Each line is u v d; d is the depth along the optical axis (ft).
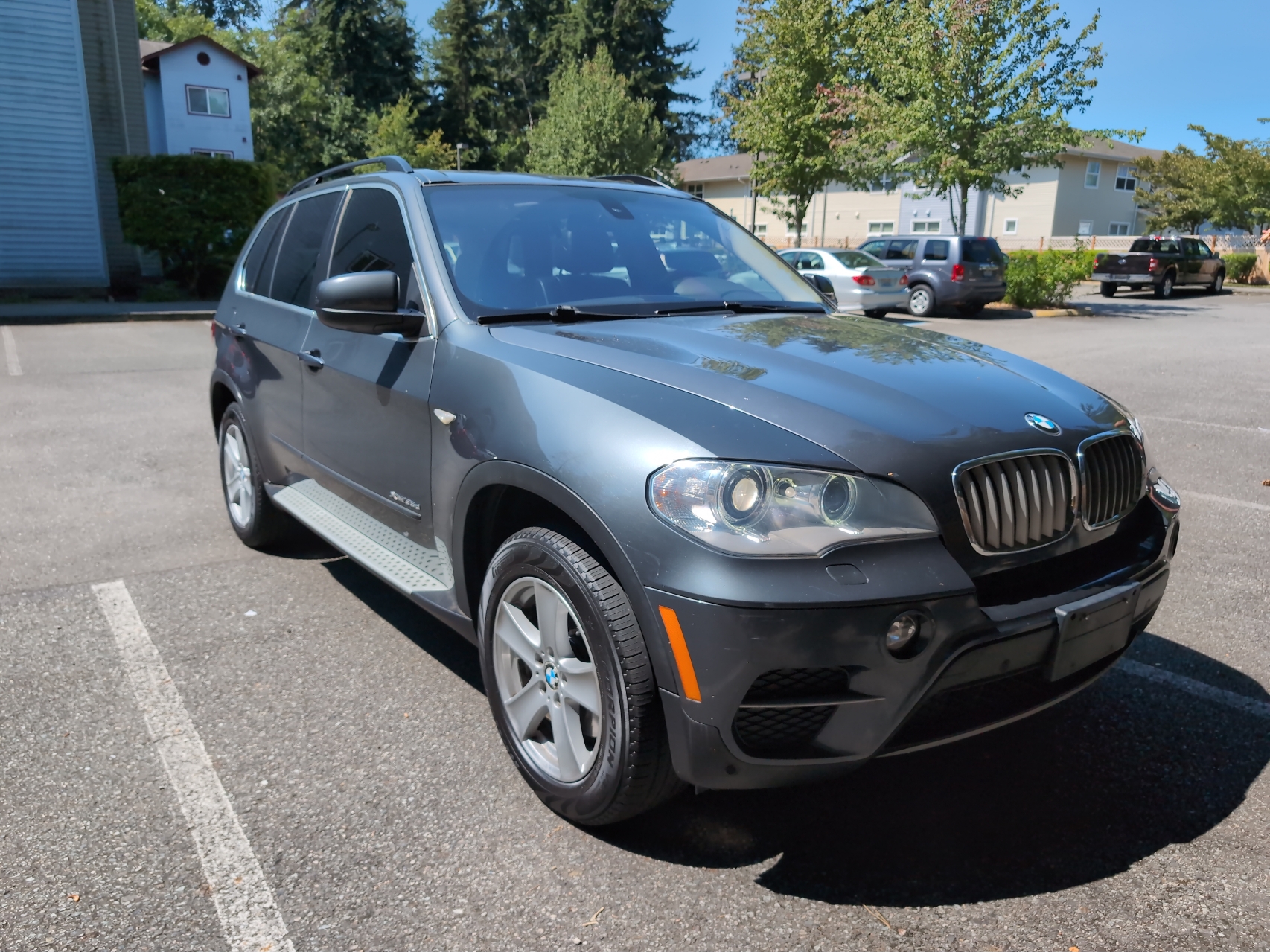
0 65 59.41
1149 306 78.64
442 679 11.24
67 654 11.78
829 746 7.02
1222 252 124.67
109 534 16.60
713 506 6.89
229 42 176.55
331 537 11.90
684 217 13.12
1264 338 51.01
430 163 154.40
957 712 7.54
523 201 11.84
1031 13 63.31
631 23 164.45
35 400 29.35
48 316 52.95
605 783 7.64
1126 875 7.72
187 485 19.93
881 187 82.79
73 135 62.69
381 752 9.61
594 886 7.59
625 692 7.31
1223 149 124.36
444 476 9.42
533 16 186.60
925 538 7.06
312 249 13.62
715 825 8.41
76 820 8.38
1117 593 7.77
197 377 34.01
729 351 8.89
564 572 7.73
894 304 62.44
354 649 12.04
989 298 64.85
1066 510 7.97
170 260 65.67
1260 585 14.33
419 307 10.45
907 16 68.13
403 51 173.88
